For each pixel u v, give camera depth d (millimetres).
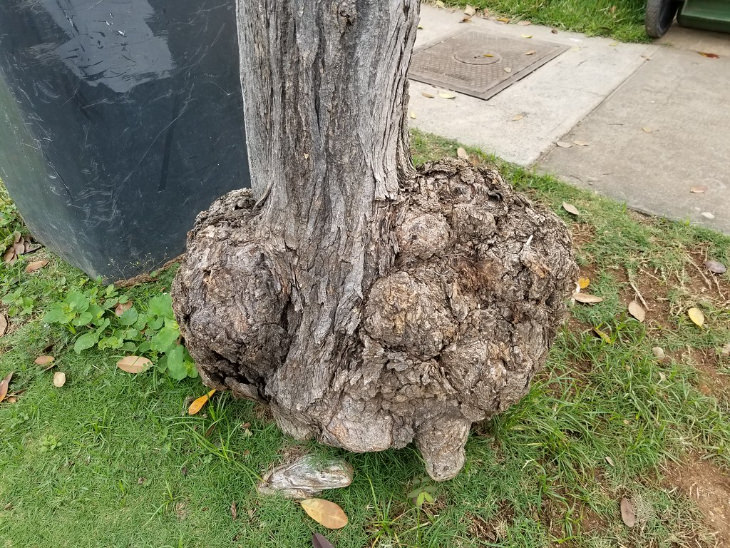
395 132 1579
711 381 2340
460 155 3549
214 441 2111
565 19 5297
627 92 4242
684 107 4031
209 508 1921
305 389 1717
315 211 1577
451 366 1632
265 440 2092
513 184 3299
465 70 4586
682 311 2609
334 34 1279
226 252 1677
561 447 2057
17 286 2863
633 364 2363
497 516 1900
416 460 2000
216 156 2848
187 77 2512
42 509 1951
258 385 1850
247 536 1853
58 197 2439
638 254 2891
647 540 1857
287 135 1466
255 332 1655
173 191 2756
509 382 1693
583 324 2561
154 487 1989
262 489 1949
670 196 3236
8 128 2322
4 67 2014
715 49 4797
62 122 2221
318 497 1925
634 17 5223
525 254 1672
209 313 1645
